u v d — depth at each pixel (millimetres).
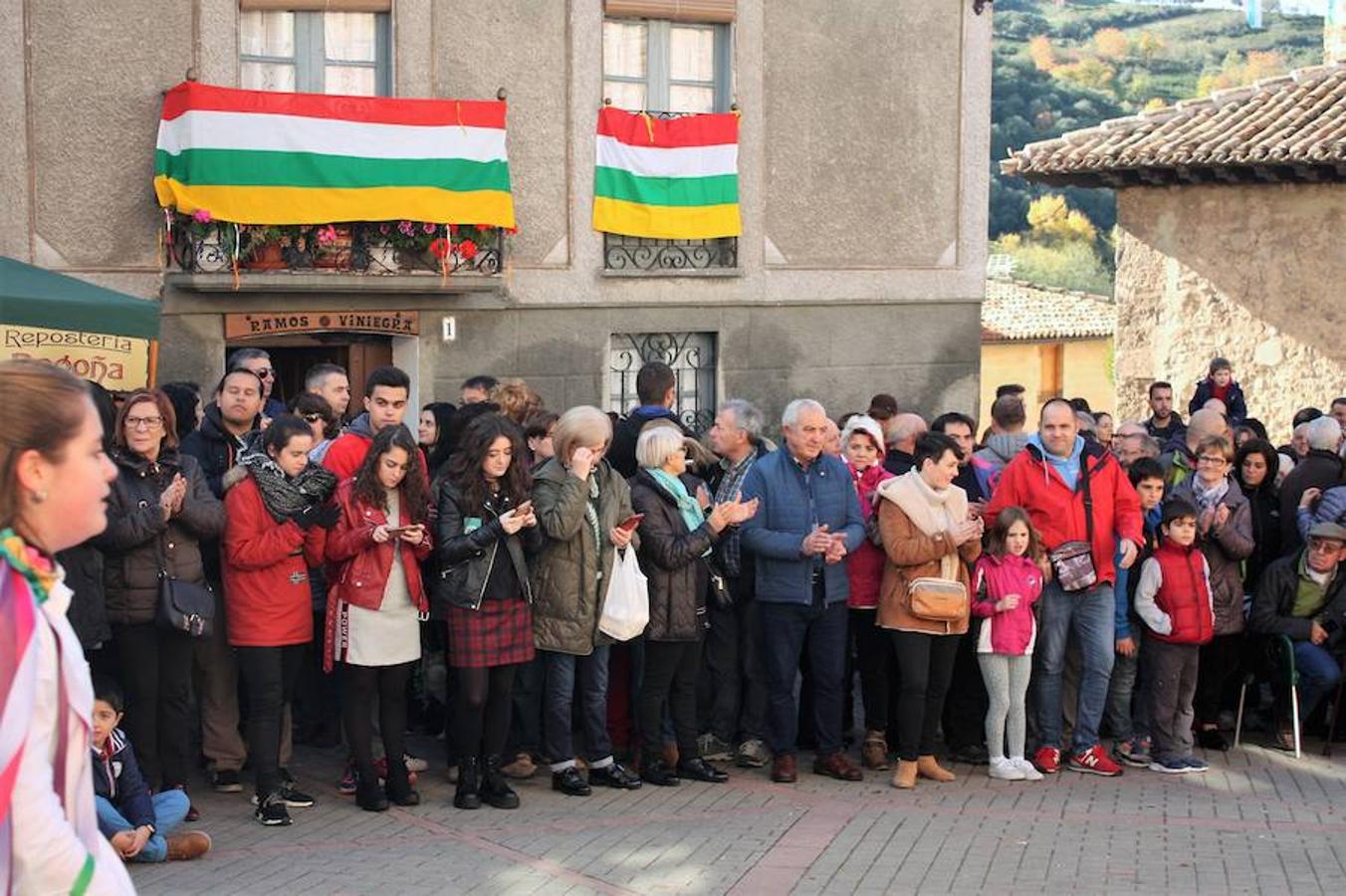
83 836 3182
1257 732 11273
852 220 17250
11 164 13078
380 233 14398
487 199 14695
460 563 8469
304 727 9953
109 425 7996
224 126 13500
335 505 8305
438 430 10297
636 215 15875
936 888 7570
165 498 7742
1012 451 10641
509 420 8586
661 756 9375
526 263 15391
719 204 16250
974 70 17875
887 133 17406
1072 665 10453
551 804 8875
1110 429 13453
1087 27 67375
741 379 16734
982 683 10156
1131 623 10227
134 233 13547
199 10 13703
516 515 8375
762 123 16625
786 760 9539
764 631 9523
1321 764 10414
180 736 8203
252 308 13984
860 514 9570
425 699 10195
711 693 9938
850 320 17359
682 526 9125
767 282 16766
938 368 17953
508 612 8594
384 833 8219
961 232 17922
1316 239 20844
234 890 7203
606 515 8898
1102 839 8508
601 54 15719
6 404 3020
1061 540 9797
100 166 13406
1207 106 22469
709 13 16203
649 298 16094
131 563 7883
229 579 8234
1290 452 13641
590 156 15672
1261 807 9289
